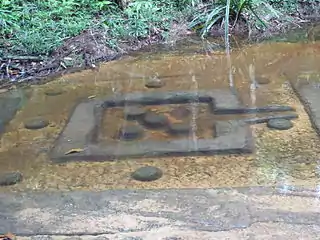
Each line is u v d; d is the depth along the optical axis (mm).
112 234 1685
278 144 2342
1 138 2561
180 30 4910
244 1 4871
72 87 3393
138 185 2031
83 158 2287
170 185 2018
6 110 2969
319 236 1612
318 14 5547
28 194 1981
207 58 4074
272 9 5164
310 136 2408
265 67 3697
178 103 2938
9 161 2299
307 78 3322
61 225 1748
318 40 4555
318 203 1814
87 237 1673
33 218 1797
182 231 1679
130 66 3908
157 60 4070
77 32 4391
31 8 4633
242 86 3217
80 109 2898
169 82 3398
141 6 4941
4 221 1780
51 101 3109
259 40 4676
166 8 5152
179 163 2203
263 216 1739
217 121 2633
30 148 2428
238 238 1624
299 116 2648
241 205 1819
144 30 4676
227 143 2350
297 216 1730
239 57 4062
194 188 1977
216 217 1749
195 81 3393
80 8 4840
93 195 1952
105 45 4309
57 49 4098
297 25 5230
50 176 2146
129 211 1819
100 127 2631
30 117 2834
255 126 2547
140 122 2682
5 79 3670
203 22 5012
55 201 1913
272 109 2760
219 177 2066
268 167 2133
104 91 3254
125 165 2211
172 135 2492
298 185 1966
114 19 4711
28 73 3768
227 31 4715
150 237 1657
